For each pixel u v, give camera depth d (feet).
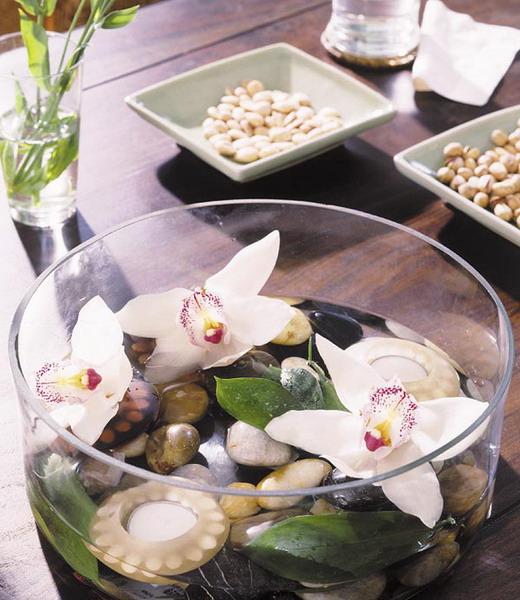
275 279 2.60
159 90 3.47
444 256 2.37
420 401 2.25
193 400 2.22
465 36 3.89
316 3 4.18
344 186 3.26
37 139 2.95
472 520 2.05
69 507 1.94
